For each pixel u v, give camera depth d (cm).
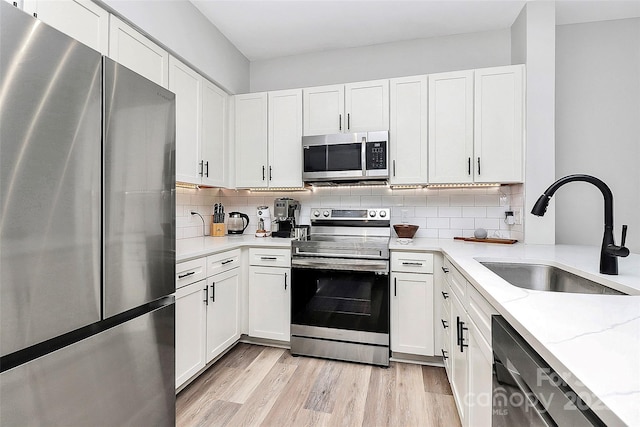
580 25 252
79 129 99
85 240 101
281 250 256
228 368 228
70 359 96
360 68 298
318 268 244
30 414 85
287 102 282
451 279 190
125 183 116
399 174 257
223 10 244
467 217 276
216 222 299
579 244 252
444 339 215
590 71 250
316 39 286
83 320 100
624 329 70
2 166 79
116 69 112
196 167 245
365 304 236
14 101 82
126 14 178
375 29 270
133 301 120
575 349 60
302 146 271
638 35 243
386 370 227
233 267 249
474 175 243
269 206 319
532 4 232
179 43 222
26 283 84
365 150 254
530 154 233
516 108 236
